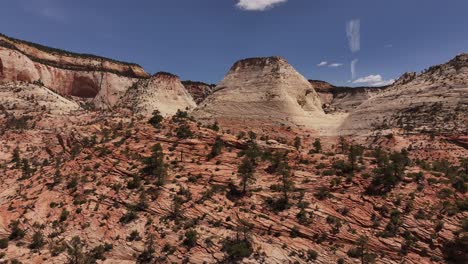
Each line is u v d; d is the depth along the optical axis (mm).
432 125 85000
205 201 52000
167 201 52438
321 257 42656
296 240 44969
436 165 61281
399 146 81562
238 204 51344
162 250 45094
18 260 45031
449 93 91125
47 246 47344
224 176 56938
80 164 64750
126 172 60125
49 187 59031
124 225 49375
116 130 77000
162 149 66438
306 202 49750
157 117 79625
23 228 50750
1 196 60062
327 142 97062
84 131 78375
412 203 46781
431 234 42656
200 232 46906
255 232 46656
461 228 42500
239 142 66688
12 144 87750
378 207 47219
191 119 84562
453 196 47625
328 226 45969
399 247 42219
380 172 51750
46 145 83750
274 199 51062
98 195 55469
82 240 47719
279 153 63062
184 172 59375
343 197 49969
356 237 44125
